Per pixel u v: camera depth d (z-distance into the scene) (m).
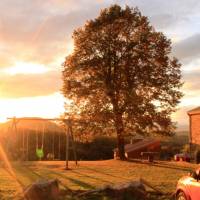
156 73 42.38
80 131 41.97
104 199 17.88
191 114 46.16
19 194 18.52
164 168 32.56
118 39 42.50
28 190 17.75
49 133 46.56
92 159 53.56
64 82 42.94
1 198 18.28
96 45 42.44
